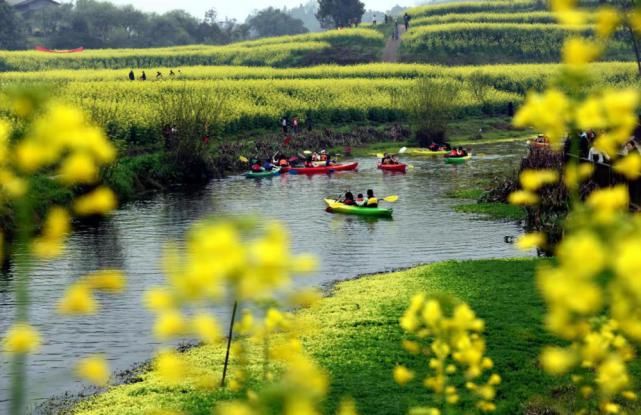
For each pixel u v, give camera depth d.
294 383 6.26
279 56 198.62
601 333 8.62
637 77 151.62
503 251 42.34
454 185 67.56
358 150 102.56
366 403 21.22
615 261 5.06
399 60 195.00
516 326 27.06
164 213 56.62
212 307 30.02
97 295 33.84
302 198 62.81
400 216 53.62
